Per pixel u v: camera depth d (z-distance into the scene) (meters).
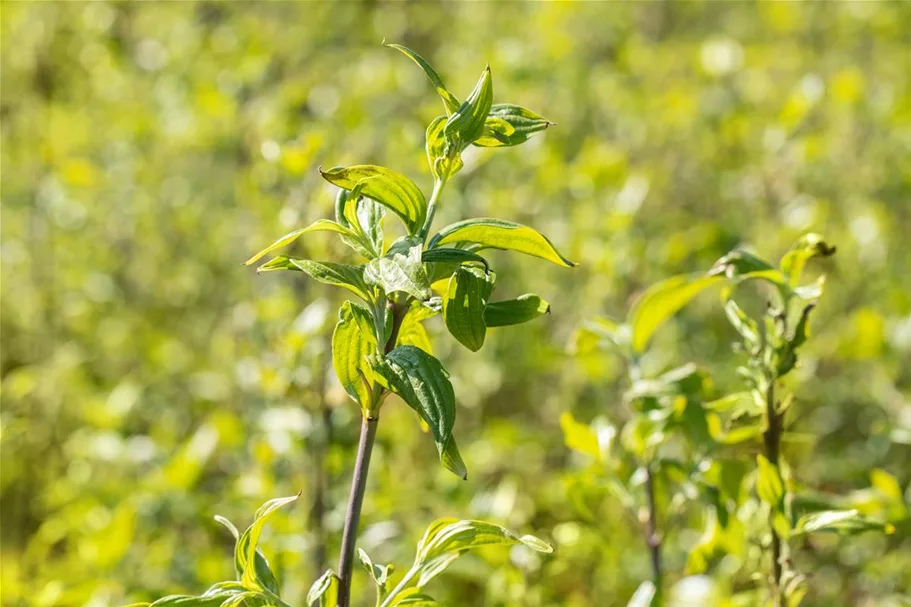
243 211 5.87
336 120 5.57
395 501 3.69
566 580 3.83
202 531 4.11
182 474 3.83
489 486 4.74
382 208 1.66
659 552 2.69
